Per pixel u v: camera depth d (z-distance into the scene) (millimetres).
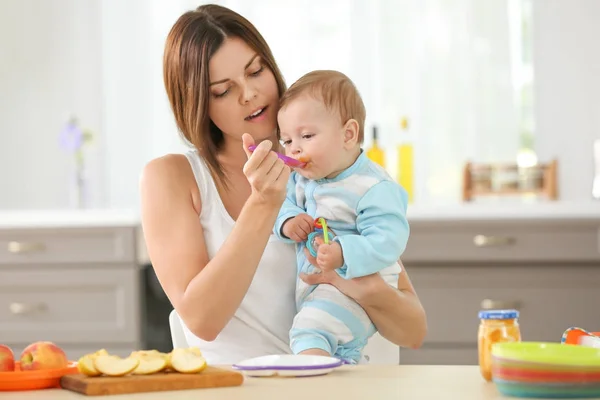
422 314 1926
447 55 4555
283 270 1999
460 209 3633
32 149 4797
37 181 4797
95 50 4762
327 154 1838
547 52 4551
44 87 4789
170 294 1936
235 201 2055
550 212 3602
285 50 4656
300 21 4648
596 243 3568
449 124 4566
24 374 1303
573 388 1128
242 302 1979
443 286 3629
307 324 1821
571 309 3588
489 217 3607
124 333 3854
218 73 1916
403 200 1890
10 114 4801
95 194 4754
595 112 4520
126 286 3855
